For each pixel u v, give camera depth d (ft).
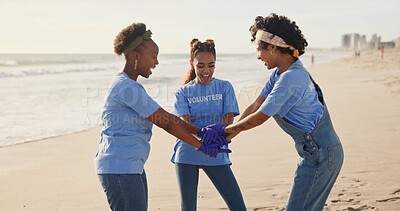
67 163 27.50
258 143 29.58
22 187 22.25
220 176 14.06
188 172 14.15
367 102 46.34
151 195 19.61
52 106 54.29
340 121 35.22
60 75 114.42
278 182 20.39
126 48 11.67
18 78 102.47
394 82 68.95
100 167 11.48
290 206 11.69
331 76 103.65
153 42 11.80
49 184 22.66
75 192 21.06
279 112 11.52
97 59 272.10
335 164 11.51
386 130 30.35
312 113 11.37
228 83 14.44
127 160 11.32
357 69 136.56
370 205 16.69
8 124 42.34
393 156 23.39
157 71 132.57
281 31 11.40
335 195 17.80
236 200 13.99
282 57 11.68
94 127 41.09
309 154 11.48
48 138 35.83
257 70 134.62
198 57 14.07
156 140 33.53
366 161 22.61
